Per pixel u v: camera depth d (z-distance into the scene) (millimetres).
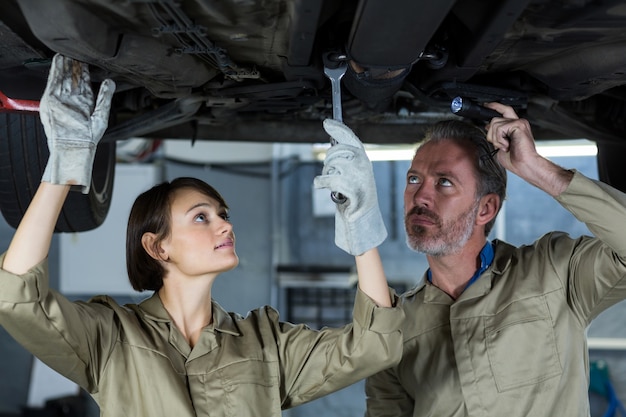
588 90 1738
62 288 6887
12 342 6902
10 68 1611
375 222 1321
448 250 1623
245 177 6875
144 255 1470
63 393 6828
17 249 1224
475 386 1577
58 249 6938
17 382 6859
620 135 2203
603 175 2357
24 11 1252
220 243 1438
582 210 1430
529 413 1559
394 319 1381
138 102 2070
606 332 6215
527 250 1684
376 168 6625
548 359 1568
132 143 6668
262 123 2639
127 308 1465
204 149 6812
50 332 1248
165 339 1425
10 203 2158
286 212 6852
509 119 1500
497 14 1269
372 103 1689
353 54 1346
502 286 1637
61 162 1237
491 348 1583
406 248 6594
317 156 6797
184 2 1257
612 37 1479
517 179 6383
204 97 1799
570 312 1597
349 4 1349
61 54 1333
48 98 1272
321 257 6805
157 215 1441
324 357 1457
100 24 1310
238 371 1408
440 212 1619
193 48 1440
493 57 1600
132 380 1371
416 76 1780
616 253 1458
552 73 1674
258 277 6883
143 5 1258
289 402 1510
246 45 1465
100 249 6852
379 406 1780
